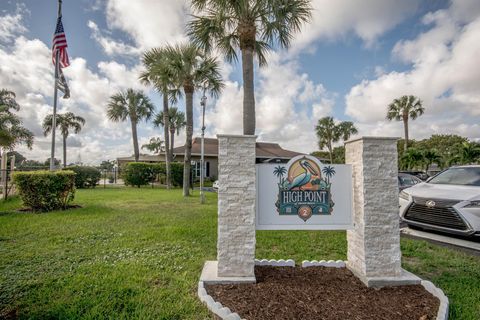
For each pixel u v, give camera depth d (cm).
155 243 418
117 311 216
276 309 216
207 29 745
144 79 1415
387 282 267
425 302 233
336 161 3472
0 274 289
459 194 434
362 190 282
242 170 279
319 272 303
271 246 418
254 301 229
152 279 279
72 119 3064
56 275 287
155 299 235
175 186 1756
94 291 249
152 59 1248
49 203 717
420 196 479
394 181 284
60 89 966
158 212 707
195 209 766
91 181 1645
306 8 720
